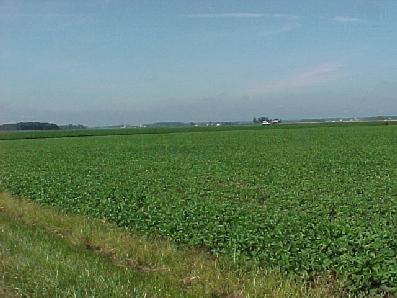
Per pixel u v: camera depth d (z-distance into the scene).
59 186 19.20
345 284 8.04
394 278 7.82
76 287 8.15
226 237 10.56
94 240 11.82
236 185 18.50
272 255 9.35
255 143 48.78
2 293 8.20
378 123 108.44
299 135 62.56
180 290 8.21
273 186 17.92
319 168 23.64
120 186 18.25
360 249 9.06
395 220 11.80
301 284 8.14
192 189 17.17
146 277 8.91
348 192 16.22
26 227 13.53
